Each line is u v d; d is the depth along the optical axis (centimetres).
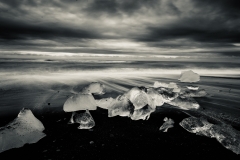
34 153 159
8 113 265
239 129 219
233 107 312
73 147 171
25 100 337
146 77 755
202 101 352
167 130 217
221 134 189
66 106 284
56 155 156
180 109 303
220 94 417
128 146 176
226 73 998
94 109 296
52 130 211
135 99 282
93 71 1022
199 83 593
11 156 153
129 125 233
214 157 158
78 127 220
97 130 214
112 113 266
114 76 773
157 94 333
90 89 416
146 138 195
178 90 408
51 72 895
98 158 153
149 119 256
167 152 166
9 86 473
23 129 188
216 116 266
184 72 663
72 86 493
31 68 1038
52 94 392
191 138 197
